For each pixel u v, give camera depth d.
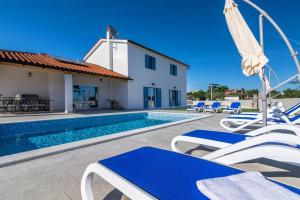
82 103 14.71
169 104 20.83
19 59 8.98
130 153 1.98
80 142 4.04
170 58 20.41
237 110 11.74
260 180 1.37
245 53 3.52
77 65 13.64
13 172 2.63
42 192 2.11
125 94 15.66
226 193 1.18
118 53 15.98
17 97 10.58
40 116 8.95
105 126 9.39
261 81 3.64
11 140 6.36
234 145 2.21
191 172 1.52
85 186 1.77
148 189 1.26
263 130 3.12
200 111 13.52
